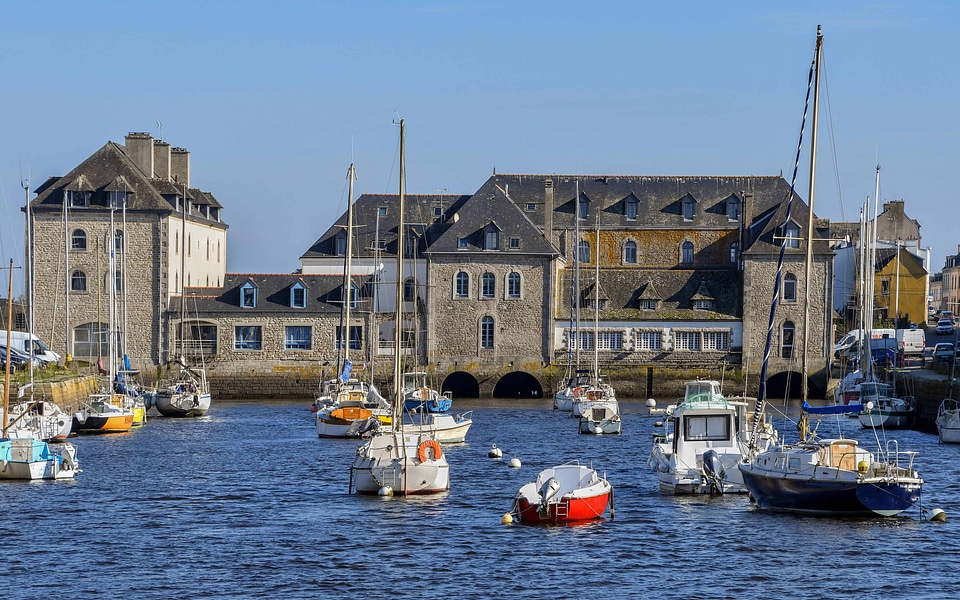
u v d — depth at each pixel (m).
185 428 72.94
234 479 50.16
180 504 43.97
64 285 96.75
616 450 61.09
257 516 41.62
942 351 93.06
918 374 78.75
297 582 32.88
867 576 33.22
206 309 98.38
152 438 66.62
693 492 44.97
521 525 39.69
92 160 99.38
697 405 46.28
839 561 34.66
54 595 31.64
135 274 97.69
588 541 37.16
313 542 37.41
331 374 97.94
